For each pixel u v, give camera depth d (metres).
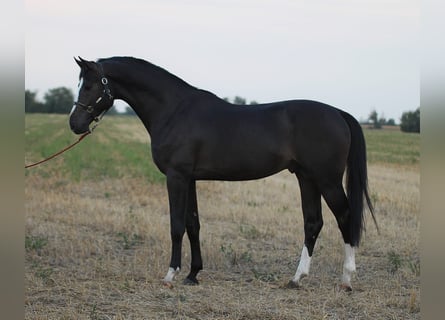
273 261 8.34
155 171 19.94
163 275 7.34
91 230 10.42
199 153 6.86
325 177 6.60
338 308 6.11
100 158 25.28
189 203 7.11
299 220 11.37
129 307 6.05
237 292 6.68
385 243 9.45
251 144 6.71
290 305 6.17
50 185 16.45
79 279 7.20
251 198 14.48
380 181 18.69
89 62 7.09
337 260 8.12
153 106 7.13
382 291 6.67
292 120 6.67
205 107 7.00
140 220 10.95
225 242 9.51
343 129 6.62
